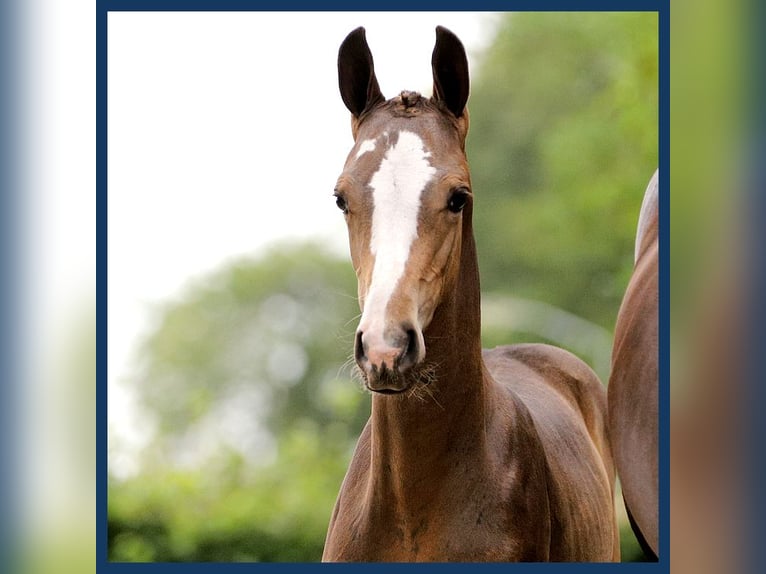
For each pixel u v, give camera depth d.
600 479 8.38
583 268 26.11
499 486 6.48
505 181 29.53
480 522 6.40
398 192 5.95
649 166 25.75
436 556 6.41
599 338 25.11
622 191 25.78
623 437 7.46
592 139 26.83
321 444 21.98
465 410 6.38
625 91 25.59
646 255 7.73
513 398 7.14
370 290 5.73
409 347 5.69
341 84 6.71
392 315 5.64
